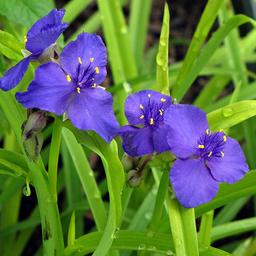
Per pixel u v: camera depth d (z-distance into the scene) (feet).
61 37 1.12
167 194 1.00
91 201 1.15
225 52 1.73
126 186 1.02
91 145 0.93
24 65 0.91
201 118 0.94
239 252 1.36
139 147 0.94
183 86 1.30
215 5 1.26
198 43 1.29
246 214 1.72
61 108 0.90
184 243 0.94
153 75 1.44
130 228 1.29
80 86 0.92
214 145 0.94
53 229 1.03
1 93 1.06
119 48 1.48
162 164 0.97
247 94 1.51
